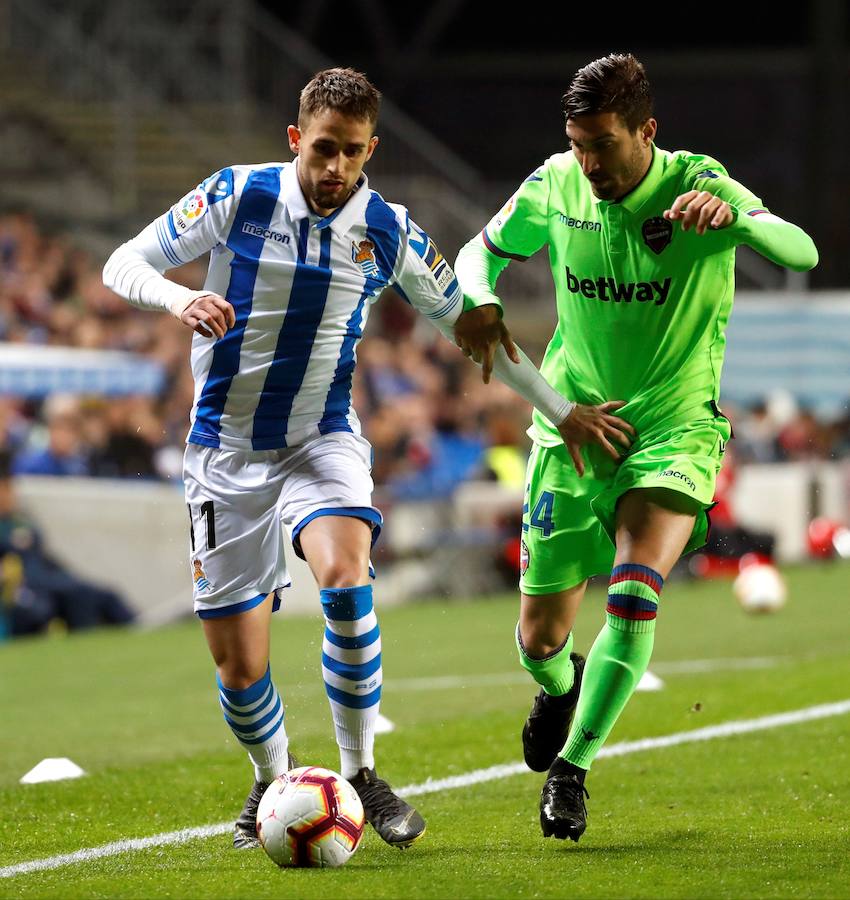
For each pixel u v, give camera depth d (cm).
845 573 5297
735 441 6281
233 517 1501
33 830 1691
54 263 6194
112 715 2738
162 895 1272
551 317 7356
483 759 2130
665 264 1535
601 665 1473
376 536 1525
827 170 8938
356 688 1461
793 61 9412
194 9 7881
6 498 4350
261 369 1482
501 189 7769
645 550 1493
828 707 2516
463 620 4266
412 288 1538
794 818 1630
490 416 6194
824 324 6391
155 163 7512
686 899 1228
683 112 9556
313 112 1405
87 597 4419
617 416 1577
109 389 4922
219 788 1948
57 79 7581
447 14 9738
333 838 1366
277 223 1460
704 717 2450
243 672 1512
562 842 1515
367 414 5872
